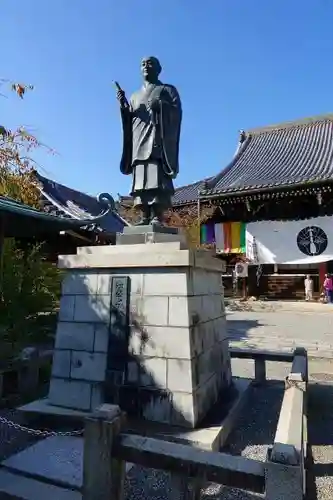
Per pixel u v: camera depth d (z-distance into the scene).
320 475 4.19
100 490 2.85
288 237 23.48
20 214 5.58
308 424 5.65
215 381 5.56
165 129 5.80
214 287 6.05
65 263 5.54
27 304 8.63
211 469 2.61
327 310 19.62
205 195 24.33
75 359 5.23
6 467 3.96
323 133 30.39
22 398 5.99
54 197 19.86
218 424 4.64
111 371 4.95
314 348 11.65
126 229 5.76
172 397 4.62
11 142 8.49
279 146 31.19
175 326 4.75
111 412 2.99
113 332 5.05
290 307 20.88
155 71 5.97
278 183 22.20
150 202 5.84
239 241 25.09
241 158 31.19
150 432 4.37
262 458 4.23
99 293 5.29
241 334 14.09
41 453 4.25
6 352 7.46
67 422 4.80
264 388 6.89
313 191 21.69
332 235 22.34
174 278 4.88
